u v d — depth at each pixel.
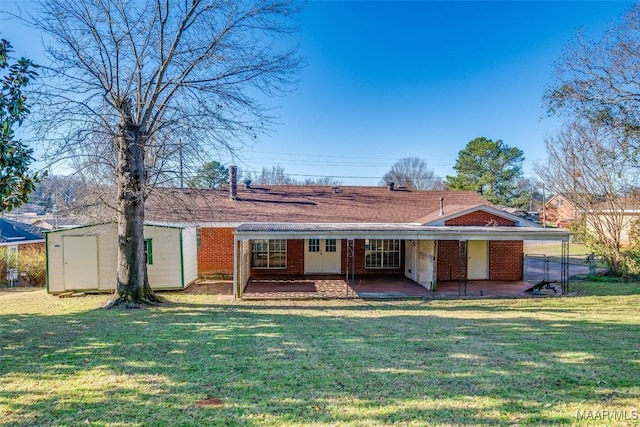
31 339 6.79
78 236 14.20
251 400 4.09
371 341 6.68
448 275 17.05
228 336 7.05
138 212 11.27
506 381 4.64
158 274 14.52
